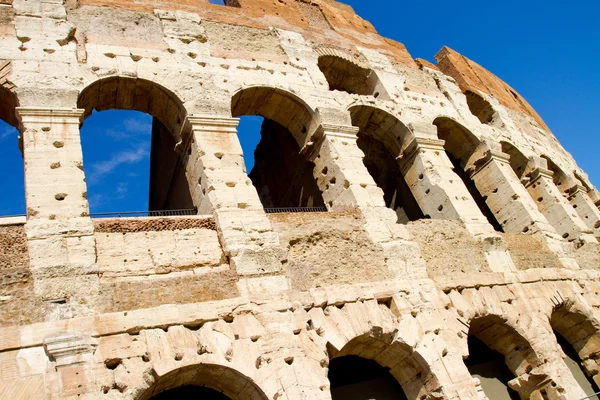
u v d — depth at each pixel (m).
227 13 25.55
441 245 20.80
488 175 28.53
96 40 20.34
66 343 12.60
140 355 13.13
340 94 24.61
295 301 15.81
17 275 13.43
